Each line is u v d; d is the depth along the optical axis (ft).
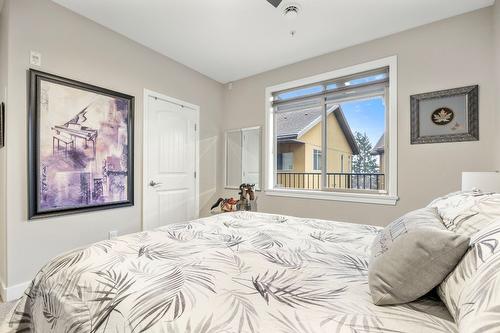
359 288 2.61
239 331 1.91
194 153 11.63
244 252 3.66
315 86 10.44
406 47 8.23
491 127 6.91
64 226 7.12
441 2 6.92
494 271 1.72
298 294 2.46
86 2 6.95
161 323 2.07
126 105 8.70
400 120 8.29
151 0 6.90
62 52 7.07
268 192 11.46
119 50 8.55
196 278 2.76
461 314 1.77
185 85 11.14
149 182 9.58
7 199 6.08
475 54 7.16
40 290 3.24
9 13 6.11
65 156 7.09
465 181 5.71
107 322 2.31
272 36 8.71
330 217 9.76
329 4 7.02
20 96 6.26
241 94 12.58
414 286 2.25
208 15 7.55
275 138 11.84
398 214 8.32
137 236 4.35
